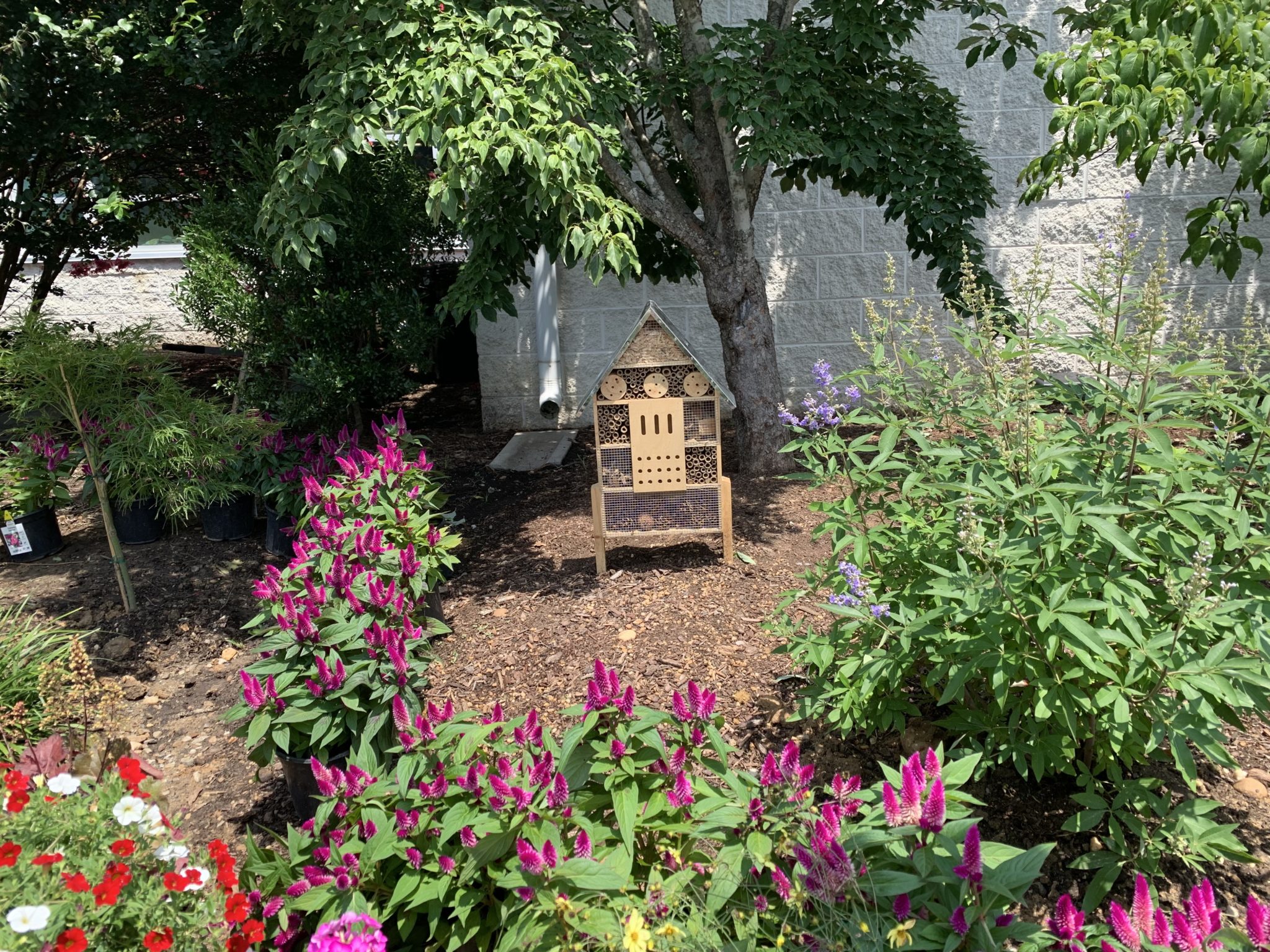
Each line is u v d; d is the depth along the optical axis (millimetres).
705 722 2664
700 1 6262
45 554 6121
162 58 6023
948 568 3164
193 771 4070
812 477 3607
